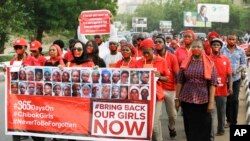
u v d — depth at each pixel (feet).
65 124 27.48
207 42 33.81
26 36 123.65
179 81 25.81
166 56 31.76
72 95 27.25
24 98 28.07
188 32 34.09
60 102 27.50
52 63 29.55
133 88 26.11
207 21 246.47
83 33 41.24
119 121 26.45
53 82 27.53
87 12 40.91
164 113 43.16
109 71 26.48
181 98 25.57
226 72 32.63
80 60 27.81
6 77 28.25
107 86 26.55
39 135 27.96
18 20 99.71
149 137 26.00
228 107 36.06
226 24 280.10
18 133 28.27
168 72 27.68
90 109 26.99
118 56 34.83
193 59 25.30
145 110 26.00
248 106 40.91
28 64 29.94
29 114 28.07
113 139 26.63
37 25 118.52
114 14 155.63
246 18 278.26
